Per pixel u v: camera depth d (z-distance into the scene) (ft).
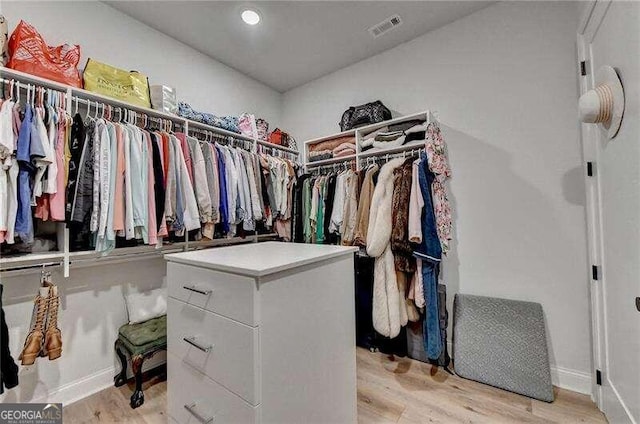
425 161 6.32
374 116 7.96
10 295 4.87
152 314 6.16
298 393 3.26
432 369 6.43
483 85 6.75
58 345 4.71
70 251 5.02
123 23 6.76
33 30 4.88
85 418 4.93
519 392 5.44
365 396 5.42
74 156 4.80
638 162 3.41
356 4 6.63
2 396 4.79
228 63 9.11
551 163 5.92
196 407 3.37
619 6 3.74
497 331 6.07
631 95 3.49
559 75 5.86
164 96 6.57
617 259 4.19
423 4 6.66
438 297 6.44
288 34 7.70
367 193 7.06
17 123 4.29
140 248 6.36
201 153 6.61
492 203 6.59
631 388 3.86
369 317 7.41
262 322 2.81
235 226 7.34
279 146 9.48
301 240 8.73
